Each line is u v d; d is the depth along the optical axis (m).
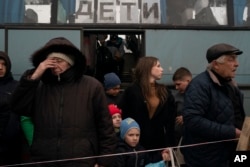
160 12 6.91
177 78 6.38
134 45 7.88
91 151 4.25
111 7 6.89
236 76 6.93
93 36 7.58
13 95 4.24
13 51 6.78
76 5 6.87
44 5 6.87
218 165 4.65
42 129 4.21
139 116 5.73
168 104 5.79
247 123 4.45
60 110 4.21
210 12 6.98
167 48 6.86
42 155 4.16
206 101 4.62
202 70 6.87
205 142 4.66
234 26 6.96
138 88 5.77
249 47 6.96
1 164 5.70
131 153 5.09
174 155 5.26
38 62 4.33
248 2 7.02
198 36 6.91
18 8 6.85
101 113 4.31
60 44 4.25
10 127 5.64
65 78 4.28
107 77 6.42
